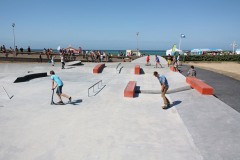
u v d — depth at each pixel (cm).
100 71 2325
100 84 1642
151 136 723
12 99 1186
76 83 1666
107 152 618
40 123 840
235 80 1711
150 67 2600
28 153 615
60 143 674
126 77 2008
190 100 1119
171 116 922
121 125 821
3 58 3241
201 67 2688
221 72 2180
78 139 701
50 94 1306
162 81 1000
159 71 2309
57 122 851
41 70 2369
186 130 763
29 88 1466
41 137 716
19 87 1493
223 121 818
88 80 1819
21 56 3378
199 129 761
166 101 1022
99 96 1267
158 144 667
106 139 701
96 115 934
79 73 2225
